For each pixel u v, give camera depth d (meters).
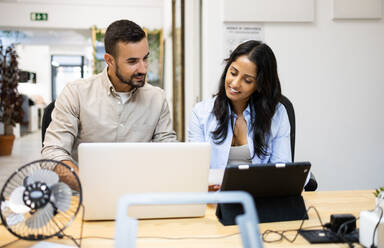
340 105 2.90
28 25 6.38
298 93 2.85
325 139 2.91
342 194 1.57
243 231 0.64
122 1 6.56
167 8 5.93
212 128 1.89
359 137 2.94
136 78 1.60
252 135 1.84
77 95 1.75
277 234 1.11
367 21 2.88
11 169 4.70
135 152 1.11
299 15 2.75
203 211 1.26
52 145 1.60
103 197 1.14
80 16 6.51
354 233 1.10
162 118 1.90
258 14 2.71
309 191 1.68
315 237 1.06
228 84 1.71
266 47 1.69
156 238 1.07
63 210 0.95
